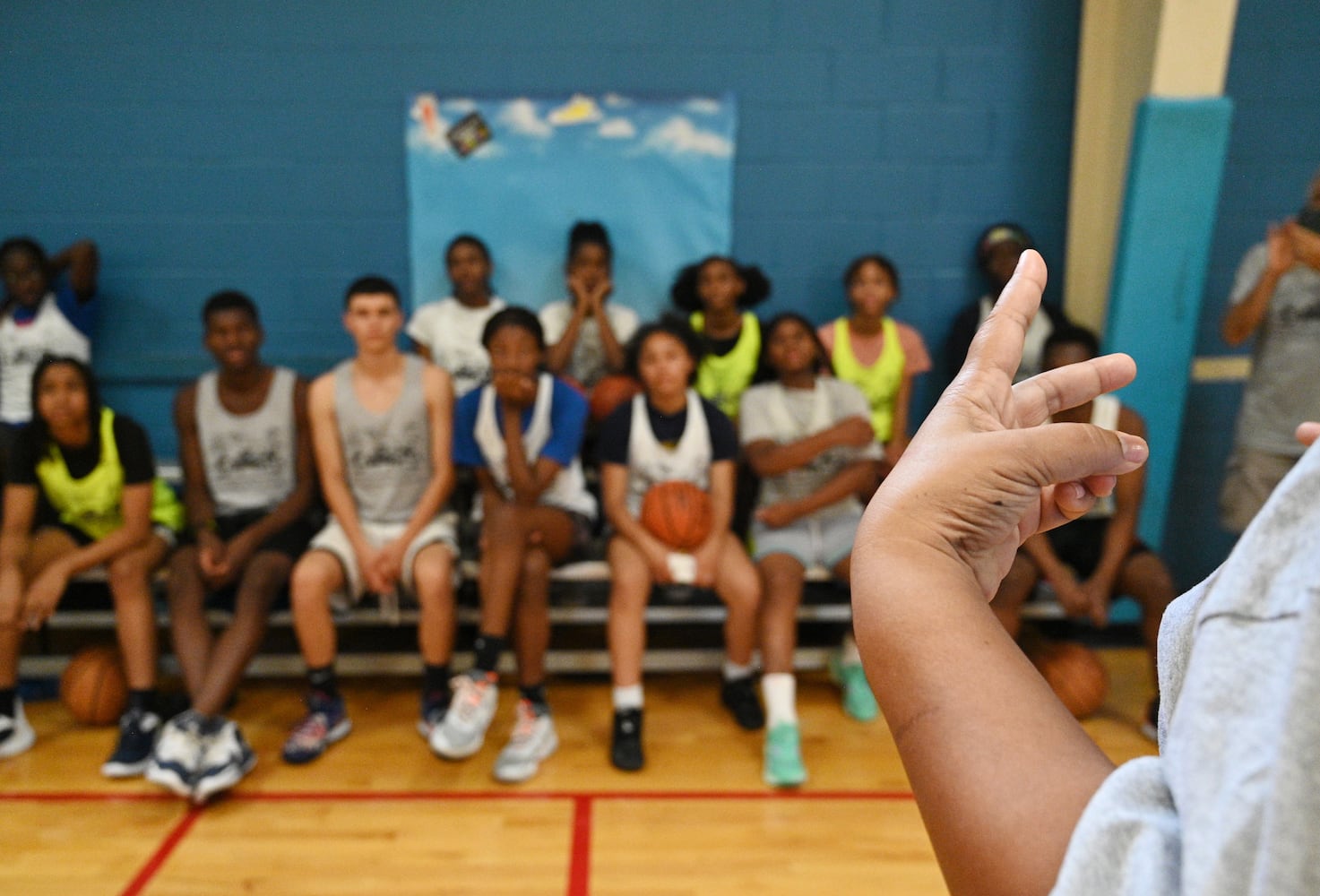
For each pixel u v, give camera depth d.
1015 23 3.21
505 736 2.65
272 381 2.88
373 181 3.27
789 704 2.48
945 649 0.33
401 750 2.56
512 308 2.68
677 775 2.43
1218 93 2.90
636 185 3.29
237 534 2.81
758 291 3.27
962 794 0.30
